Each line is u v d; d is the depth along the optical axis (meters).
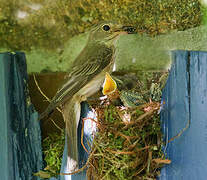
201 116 4.60
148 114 4.70
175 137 4.67
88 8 6.78
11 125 4.77
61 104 5.09
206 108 4.59
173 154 4.72
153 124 4.77
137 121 4.65
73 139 4.89
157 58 6.61
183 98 4.66
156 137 4.78
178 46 6.74
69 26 6.82
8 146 4.75
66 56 6.66
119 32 5.86
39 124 5.06
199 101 4.61
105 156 4.63
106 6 6.73
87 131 4.87
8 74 4.73
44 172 5.02
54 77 5.63
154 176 4.77
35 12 6.91
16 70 4.81
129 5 6.70
